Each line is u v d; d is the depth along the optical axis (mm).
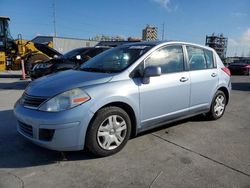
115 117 3682
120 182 3047
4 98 7789
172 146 4102
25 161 3516
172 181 3082
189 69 4805
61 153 3598
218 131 4887
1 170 3273
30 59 14203
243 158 3729
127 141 3932
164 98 4273
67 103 3322
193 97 4836
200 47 5156
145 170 3326
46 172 3244
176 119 4637
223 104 5703
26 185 2949
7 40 15859
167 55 4469
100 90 3527
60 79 3812
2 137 4336
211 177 3184
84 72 4117
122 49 4605
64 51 36156
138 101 3910
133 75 3939
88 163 3482
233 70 22719
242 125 5316
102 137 3592
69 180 3072
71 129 3309
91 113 3404
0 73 16891
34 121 3328
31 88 3781
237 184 3041
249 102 7980
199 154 3830
